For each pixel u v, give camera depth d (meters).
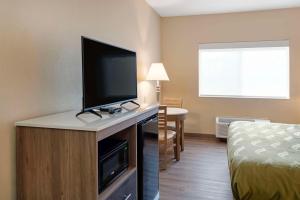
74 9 2.35
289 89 4.83
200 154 4.21
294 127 3.27
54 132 1.58
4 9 1.63
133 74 2.71
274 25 4.82
